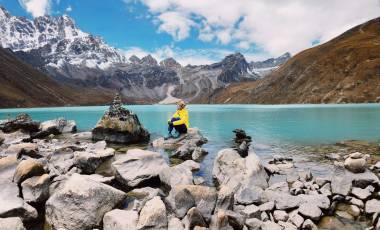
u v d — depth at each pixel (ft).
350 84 431.43
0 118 217.97
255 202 38.99
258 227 33.19
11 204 34.35
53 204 34.53
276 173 53.36
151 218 31.40
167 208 35.19
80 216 33.32
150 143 86.22
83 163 52.49
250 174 46.60
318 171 54.75
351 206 37.76
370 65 443.32
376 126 125.49
